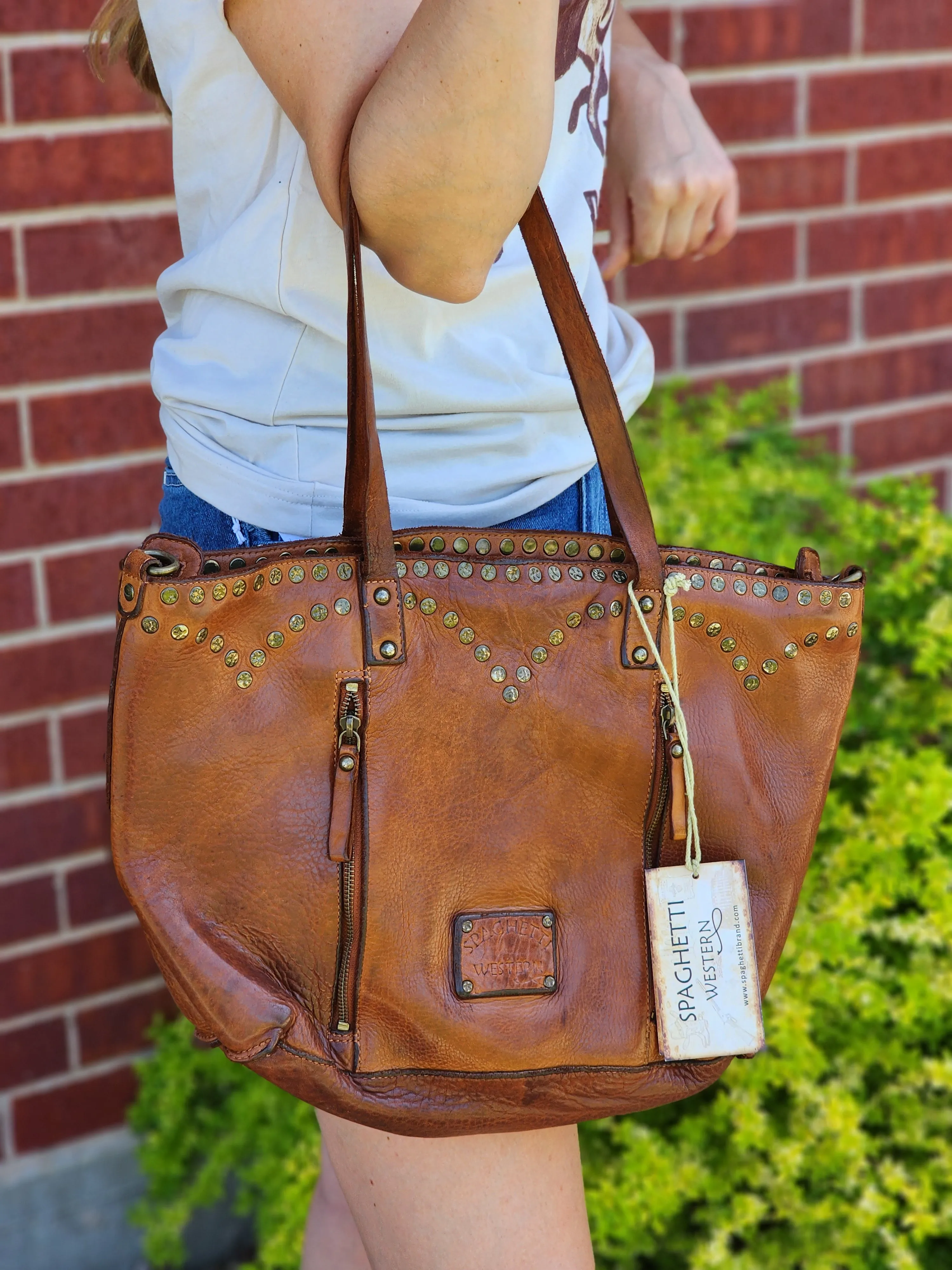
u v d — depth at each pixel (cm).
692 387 229
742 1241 186
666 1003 90
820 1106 172
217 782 86
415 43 72
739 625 93
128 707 84
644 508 89
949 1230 172
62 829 195
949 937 174
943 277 248
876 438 250
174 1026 206
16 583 185
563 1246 96
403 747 87
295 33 78
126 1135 210
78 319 182
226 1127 209
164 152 182
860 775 192
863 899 176
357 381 83
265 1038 85
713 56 215
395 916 87
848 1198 178
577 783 90
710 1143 182
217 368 98
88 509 188
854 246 237
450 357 94
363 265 90
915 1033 181
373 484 84
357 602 86
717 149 128
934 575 196
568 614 89
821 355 240
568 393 97
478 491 97
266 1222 190
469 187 75
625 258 131
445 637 87
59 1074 203
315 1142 180
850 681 96
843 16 224
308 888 87
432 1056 88
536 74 73
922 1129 177
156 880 86
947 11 234
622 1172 175
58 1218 207
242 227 92
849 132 230
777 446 227
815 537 209
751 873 95
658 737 91
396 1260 97
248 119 91
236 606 84
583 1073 91
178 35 91
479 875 89
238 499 96
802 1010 173
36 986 198
